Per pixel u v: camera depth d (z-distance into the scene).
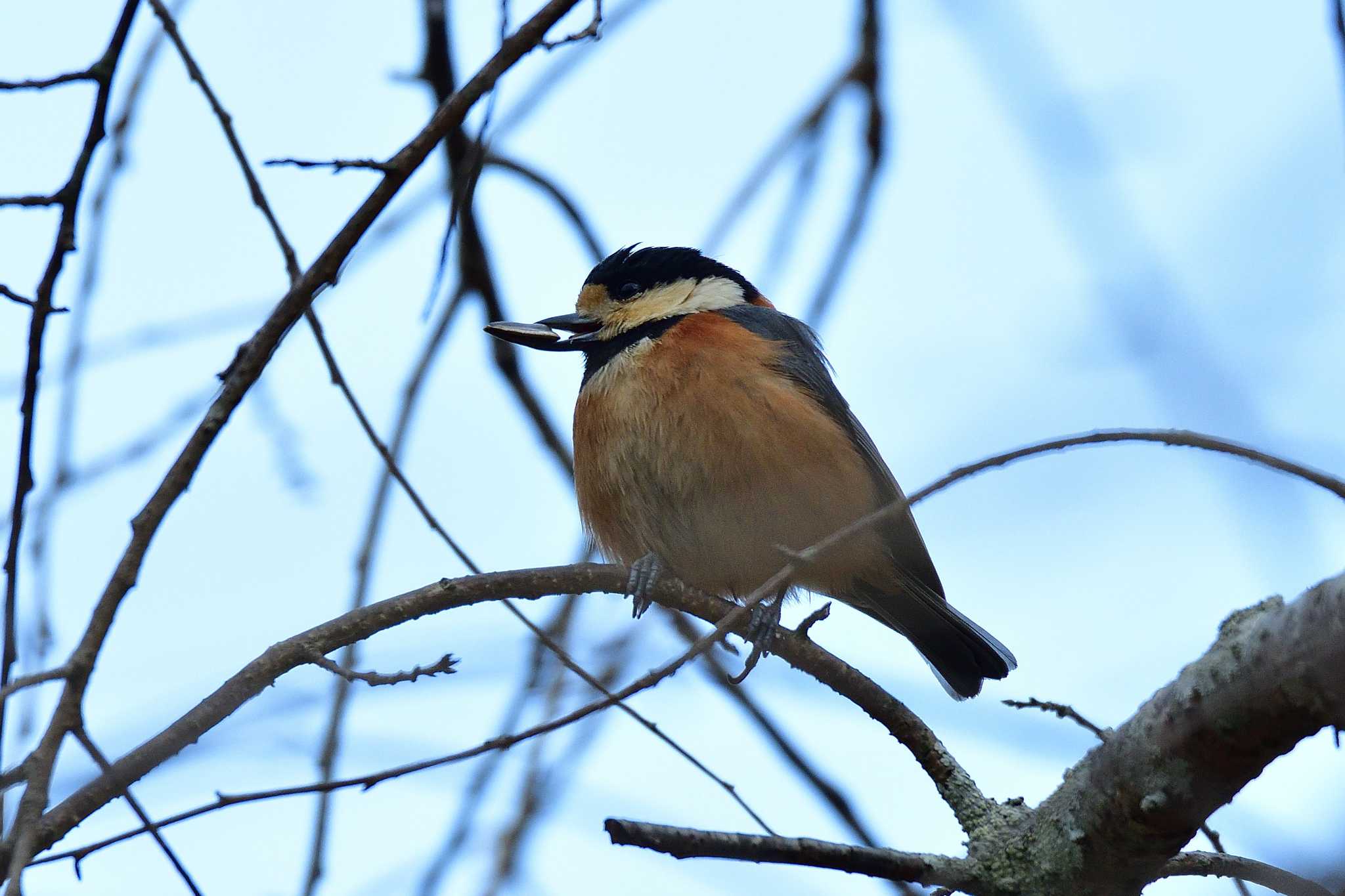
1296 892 6.09
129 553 6.11
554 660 9.64
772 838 5.98
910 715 6.98
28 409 6.59
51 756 5.54
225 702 6.26
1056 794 6.20
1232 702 5.29
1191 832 5.71
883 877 6.16
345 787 5.78
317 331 7.27
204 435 6.43
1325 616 5.00
